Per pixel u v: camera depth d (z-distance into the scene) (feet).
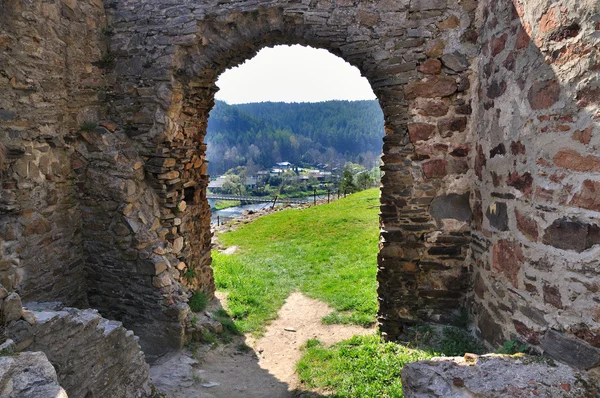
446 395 7.80
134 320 15.23
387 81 13.91
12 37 12.35
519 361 8.50
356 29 13.93
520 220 9.80
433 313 14.17
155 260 14.76
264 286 21.35
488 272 11.80
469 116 13.53
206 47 15.30
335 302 18.72
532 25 9.30
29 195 13.25
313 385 12.17
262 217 45.80
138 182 15.29
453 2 13.28
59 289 14.60
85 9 14.90
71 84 14.62
